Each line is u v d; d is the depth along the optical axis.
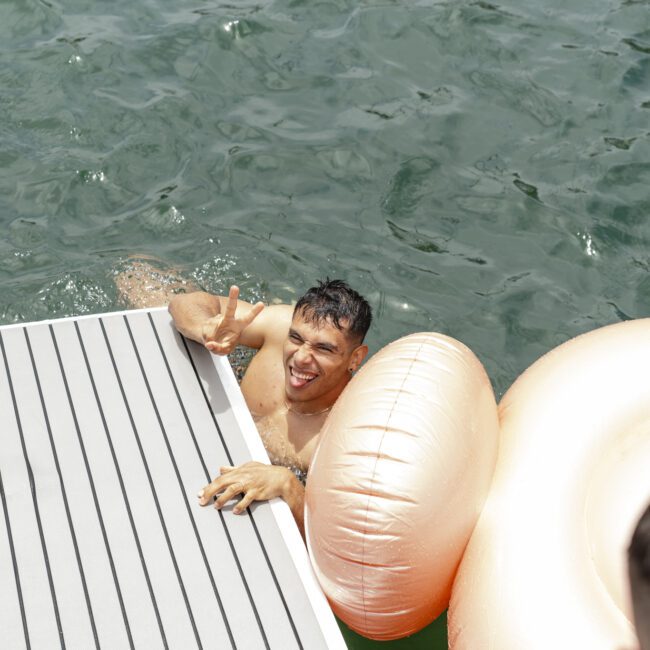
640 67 5.81
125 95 5.30
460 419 2.80
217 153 5.06
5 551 2.78
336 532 2.66
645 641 2.01
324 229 4.76
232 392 3.38
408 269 4.61
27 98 5.22
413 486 2.62
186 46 5.66
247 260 4.56
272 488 3.02
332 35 5.87
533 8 6.23
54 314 4.25
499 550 2.65
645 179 5.10
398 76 5.64
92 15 5.82
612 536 2.60
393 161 5.13
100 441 3.14
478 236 4.79
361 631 2.88
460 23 6.02
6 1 5.81
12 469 3.01
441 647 3.27
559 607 2.48
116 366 3.42
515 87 5.62
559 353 3.25
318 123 5.30
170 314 3.65
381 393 2.81
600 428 2.90
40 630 2.60
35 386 3.30
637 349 3.12
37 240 4.54
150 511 2.94
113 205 4.75
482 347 4.32
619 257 4.73
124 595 2.71
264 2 6.05
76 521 2.88
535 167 5.15
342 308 3.38
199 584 2.76
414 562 2.63
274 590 2.77
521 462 2.85
